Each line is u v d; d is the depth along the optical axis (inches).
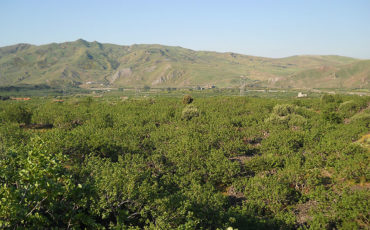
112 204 479.8
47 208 403.9
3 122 1644.9
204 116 1784.0
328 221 570.3
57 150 802.8
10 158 384.8
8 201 302.8
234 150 1085.8
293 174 781.3
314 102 2652.6
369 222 551.8
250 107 2194.9
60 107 2251.5
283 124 1546.5
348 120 1845.5
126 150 983.6
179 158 914.7
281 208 671.8
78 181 578.9
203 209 566.3
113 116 1852.9
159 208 484.4
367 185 756.0
